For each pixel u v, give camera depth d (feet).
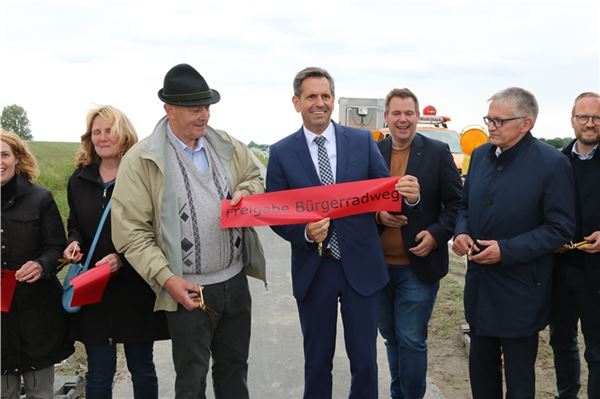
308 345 10.87
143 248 9.61
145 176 9.81
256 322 20.04
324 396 10.88
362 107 59.31
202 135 10.08
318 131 10.72
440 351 17.31
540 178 9.85
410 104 11.96
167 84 9.67
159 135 9.90
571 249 11.25
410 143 12.51
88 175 10.92
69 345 11.35
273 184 10.88
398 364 13.33
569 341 12.49
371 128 59.47
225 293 10.32
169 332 10.24
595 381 11.28
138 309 10.89
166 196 9.78
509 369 10.31
